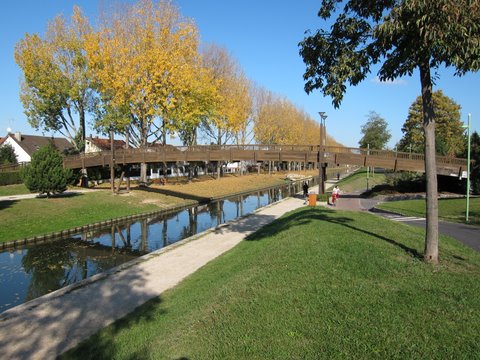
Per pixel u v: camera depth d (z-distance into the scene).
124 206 31.94
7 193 35.38
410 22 7.17
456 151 53.84
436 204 8.99
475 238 14.68
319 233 12.67
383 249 10.09
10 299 12.53
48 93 42.75
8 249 19.73
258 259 10.52
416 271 8.18
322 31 9.57
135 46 39.81
